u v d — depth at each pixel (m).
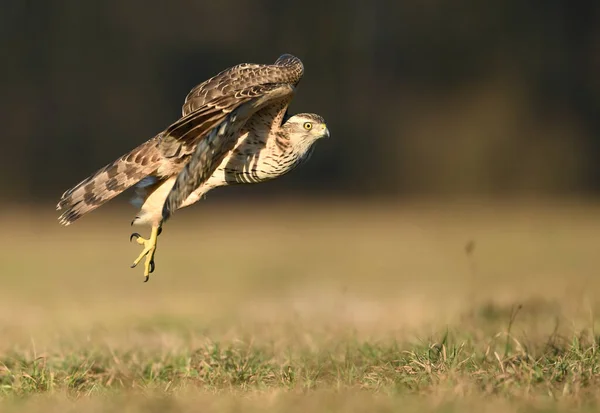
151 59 61.28
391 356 12.19
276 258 34.19
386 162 62.16
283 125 12.53
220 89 12.27
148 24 61.56
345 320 18.12
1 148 56.97
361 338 14.43
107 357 13.19
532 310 17.62
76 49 60.03
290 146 12.48
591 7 65.31
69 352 13.52
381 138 62.91
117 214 48.19
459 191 60.91
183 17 62.25
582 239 38.56
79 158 58.59
